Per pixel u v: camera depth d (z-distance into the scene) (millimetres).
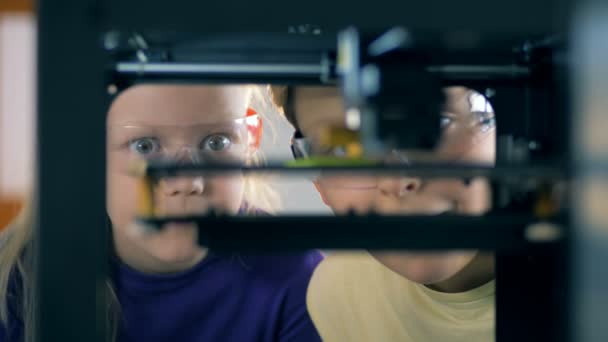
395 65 639
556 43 646
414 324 1114
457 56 734
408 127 628
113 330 1091
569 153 590
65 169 545
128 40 650
